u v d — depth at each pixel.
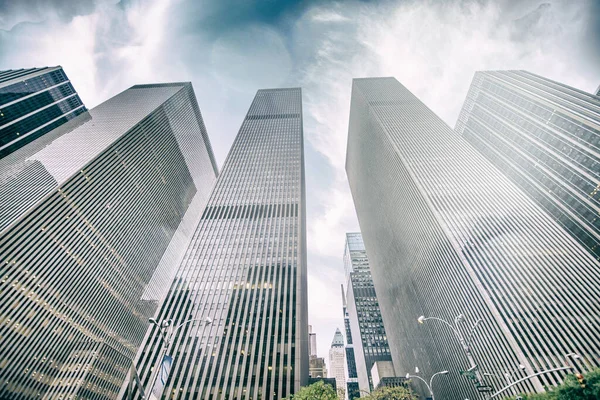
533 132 119.81
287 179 120.12
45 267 92.56
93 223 114.75
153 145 158.38
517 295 61.81
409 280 104.69
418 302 97.12
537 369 51.50
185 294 79.56
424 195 90.94
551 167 109.62
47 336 89.19
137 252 140.25
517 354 53.91
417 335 99.06
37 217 94.69
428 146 114.88
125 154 137.12
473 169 100.06
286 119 164.50
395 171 115.25
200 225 101.19
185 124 192.88
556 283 61.94
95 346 106.94
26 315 84.31
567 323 55.53
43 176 107.69
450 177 97.38
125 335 124.75
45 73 170.12
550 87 127.81
